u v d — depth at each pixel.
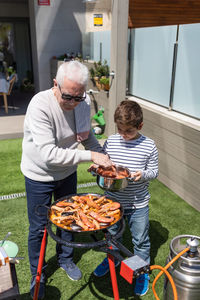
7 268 1.36
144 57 4.16
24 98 8.80
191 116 3.33
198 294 1.62
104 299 2.01
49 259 2.40
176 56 3.41
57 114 1.68
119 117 1.73
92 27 7.43
